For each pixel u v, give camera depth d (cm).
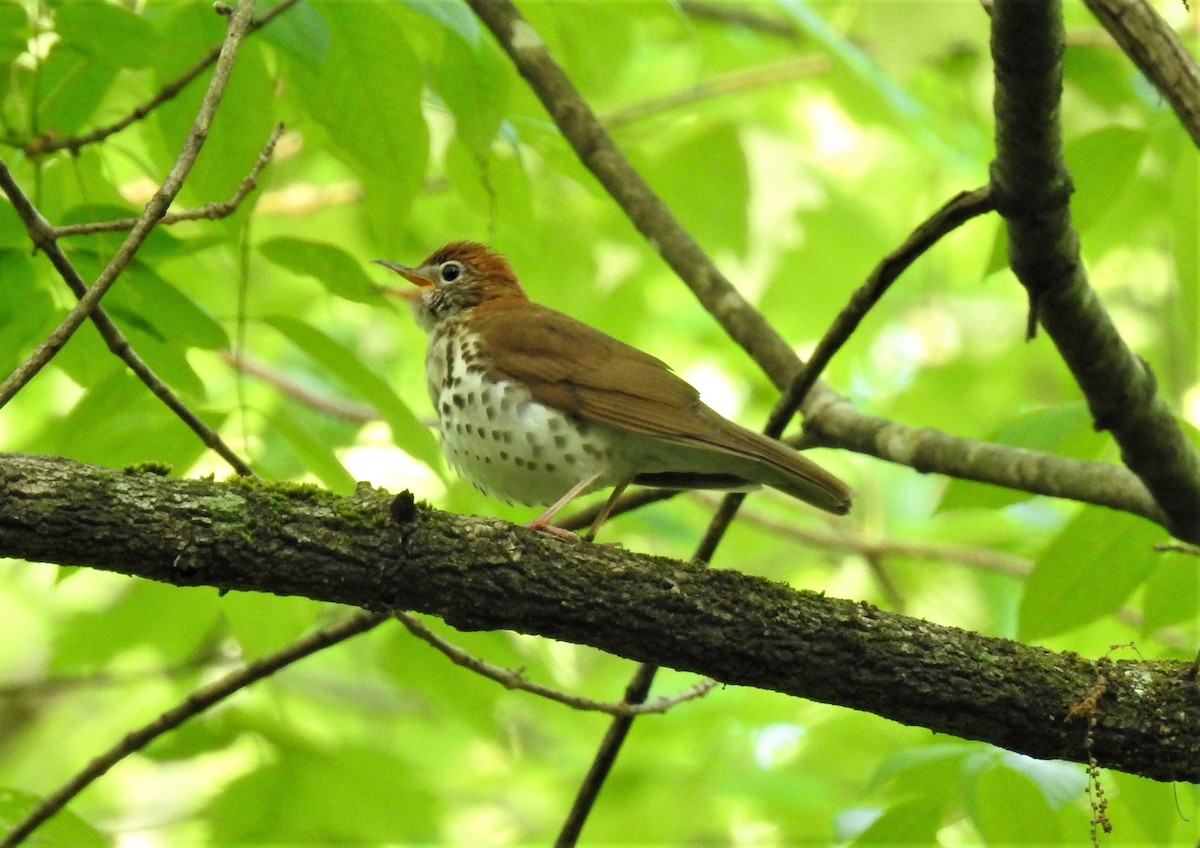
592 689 1568
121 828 1445
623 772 1541
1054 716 757
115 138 1330
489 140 941
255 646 981
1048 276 777
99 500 673
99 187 995
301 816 1220
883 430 988
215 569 692
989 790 896
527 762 1722
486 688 1255
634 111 1536
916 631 768
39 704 1850
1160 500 877
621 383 958
